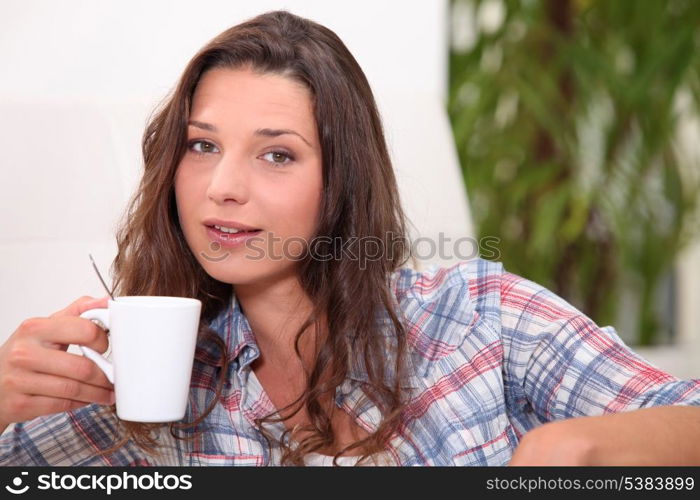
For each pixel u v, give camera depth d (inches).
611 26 181.6
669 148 185.5
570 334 72.1
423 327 76.4
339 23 124.0
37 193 92.7
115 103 99.2
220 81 66.7
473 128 176.7
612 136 181.3
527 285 76.9
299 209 66.8
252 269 66.1
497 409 72.7
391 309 73.2
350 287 71.7
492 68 178.2
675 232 189.8
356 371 72.9
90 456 74.2
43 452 73.3
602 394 69.1
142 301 56.6
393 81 127.0
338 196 69.1
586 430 52.8
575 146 177.3
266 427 72.3
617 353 70.9
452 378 73.6
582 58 175.9
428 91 116.1
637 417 55.2
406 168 107.1
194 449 72.6
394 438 72.2
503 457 71.7
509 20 177.8
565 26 180.7
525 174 177.5
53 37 112.7
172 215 72.4
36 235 92.3
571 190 174.6
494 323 74.9
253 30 68.4
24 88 111.9
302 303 72.4
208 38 118.3
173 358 54.9
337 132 68.6
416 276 82.0
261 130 65.1
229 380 74.2
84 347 59.2
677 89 181.8
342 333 71.5
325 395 73.0
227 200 64.5
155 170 69.9
